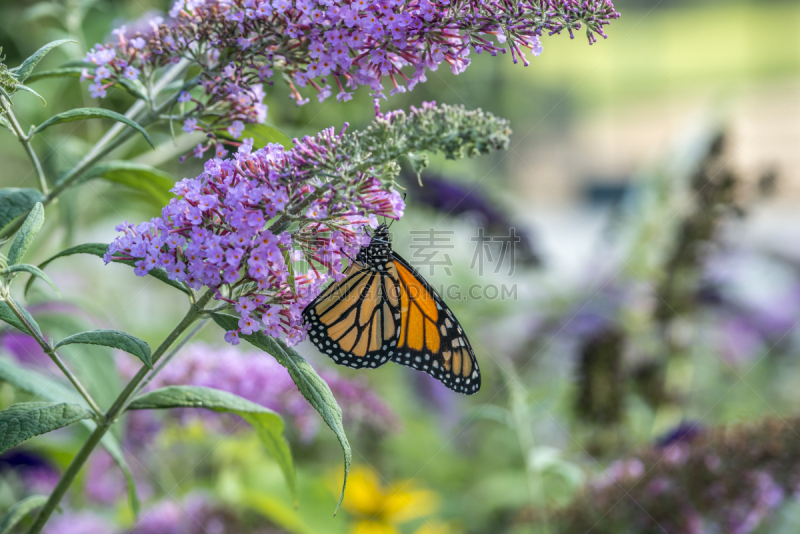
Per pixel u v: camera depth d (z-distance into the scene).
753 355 5.63
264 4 1.96
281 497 3.65
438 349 2.50
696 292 4.23
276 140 2.38
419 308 2.46
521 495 4.13
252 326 1.78
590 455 3.79
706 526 3.14
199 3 2.15
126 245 1.80
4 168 4.57
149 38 2.26
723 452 2.96
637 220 4.49
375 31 1.85
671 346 4.20
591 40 1.84
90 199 3.39
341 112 4.14
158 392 1.95
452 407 4.97
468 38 1.92
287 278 1.83
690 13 22.66
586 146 14.65
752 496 2.93
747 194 4.12
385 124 1.74
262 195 1.76
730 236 4.45
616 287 4.43
